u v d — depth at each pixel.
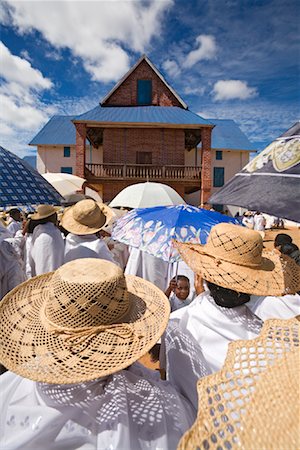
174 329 1.56
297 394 0.86
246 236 1.59
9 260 3.16
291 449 0.71
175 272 3.51
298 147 1.12
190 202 28.12
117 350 1.16
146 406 1.20
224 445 0.78
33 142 27.98
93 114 20.00
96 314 1.19
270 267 1.64
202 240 2.75
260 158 1.26
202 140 19.61
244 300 1.47
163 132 21.06
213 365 1.34
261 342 1.09
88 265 1.31
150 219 3.01
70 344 1.15
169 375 1.52
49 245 3.04
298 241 15.41
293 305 1.74
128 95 22.33
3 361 1.13
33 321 1.31
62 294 1.19
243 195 1.17
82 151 18.80
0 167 2.62
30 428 1.07
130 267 3.47
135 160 22.22
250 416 0.81
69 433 1.06
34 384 1.25
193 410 1.32
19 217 6.77
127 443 1.03
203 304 1.51
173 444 1.10
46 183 2.84
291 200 1.02
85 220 3.09
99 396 1.18
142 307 1.45
